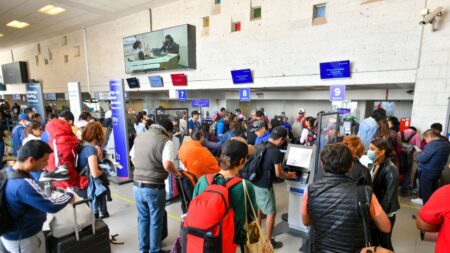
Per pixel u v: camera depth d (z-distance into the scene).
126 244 2.75
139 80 9.67
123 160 4.84
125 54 9.55
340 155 1.31
